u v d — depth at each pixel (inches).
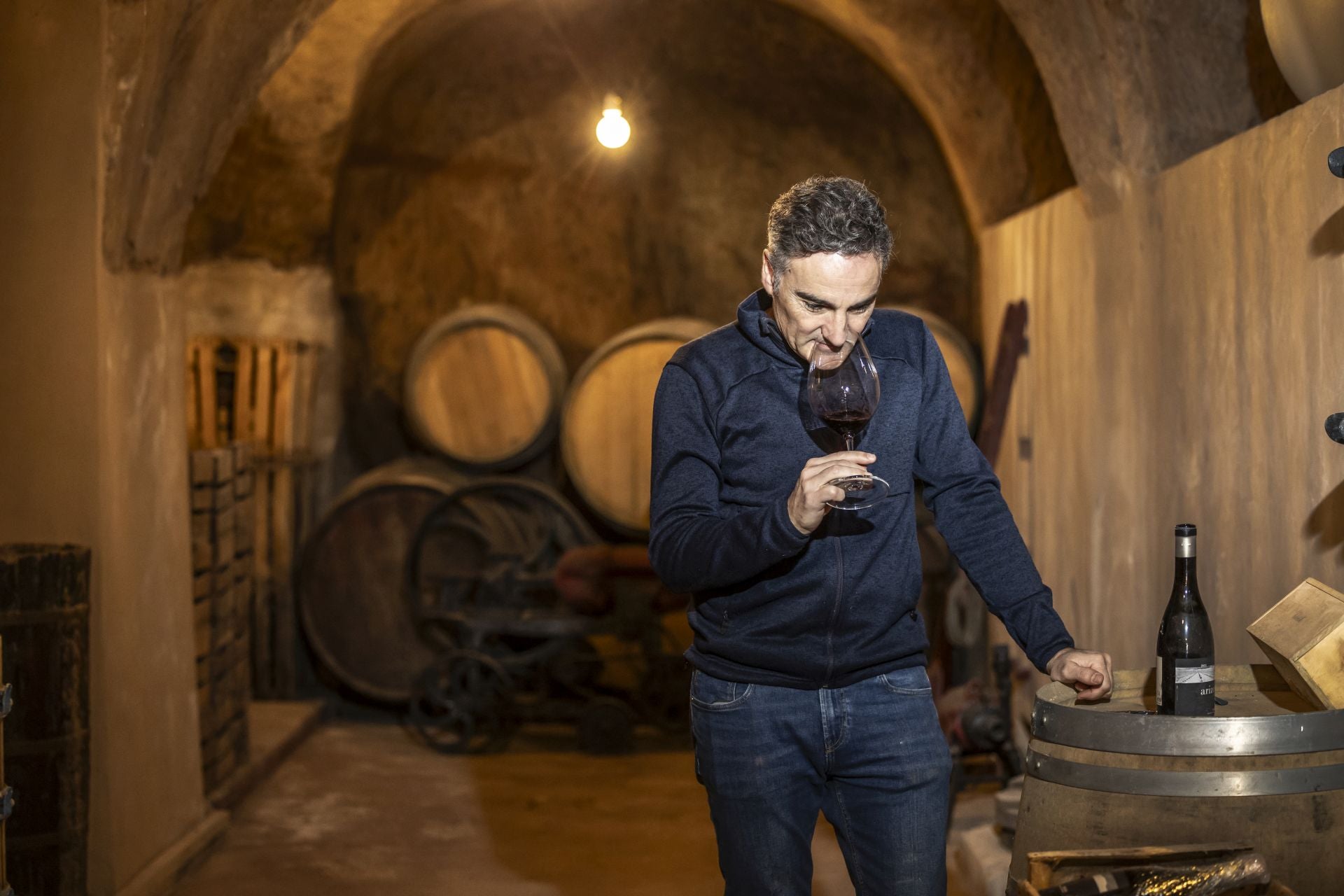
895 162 261.9
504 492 246.4
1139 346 152.3
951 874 166.1
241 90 162.4
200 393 250.7
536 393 255.0
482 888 161.0
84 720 140.3
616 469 250.1
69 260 141.2
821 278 77.4
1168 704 87.4
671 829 186.1
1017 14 169.0
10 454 140.7
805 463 83.4
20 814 137.3
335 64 236.8
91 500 141.8
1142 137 149.4
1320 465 107.8
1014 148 224.7
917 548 87.4
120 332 148.6
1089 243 170.6
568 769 220.7
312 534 254.7
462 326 254.5
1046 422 190.9
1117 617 160.1
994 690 215.5
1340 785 78.5
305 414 254.2
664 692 238.7
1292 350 112.8
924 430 89.7
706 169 265.7
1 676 99.0
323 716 254.5
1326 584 107.2
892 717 84.9
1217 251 129.7
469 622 235.6
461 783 211.8
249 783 202.5
